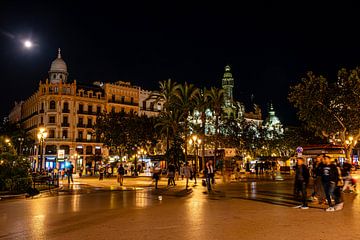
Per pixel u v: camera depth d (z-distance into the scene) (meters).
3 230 10.33
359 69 41.12
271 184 31.91
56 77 88.88
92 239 8.91
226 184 32.22
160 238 8.93
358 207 14.59
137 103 92.75
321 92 41.91
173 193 22.89
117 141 60.66
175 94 48.25
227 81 127.62
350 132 42.56
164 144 63.16
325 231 9.63
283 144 79.56
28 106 95.06
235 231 9.71
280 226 10.41
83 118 84.06
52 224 11.21
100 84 92.50
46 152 79.19
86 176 57.06
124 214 13.17
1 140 25.78
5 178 23.30
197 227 10.36
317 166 16.09
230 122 67.94
